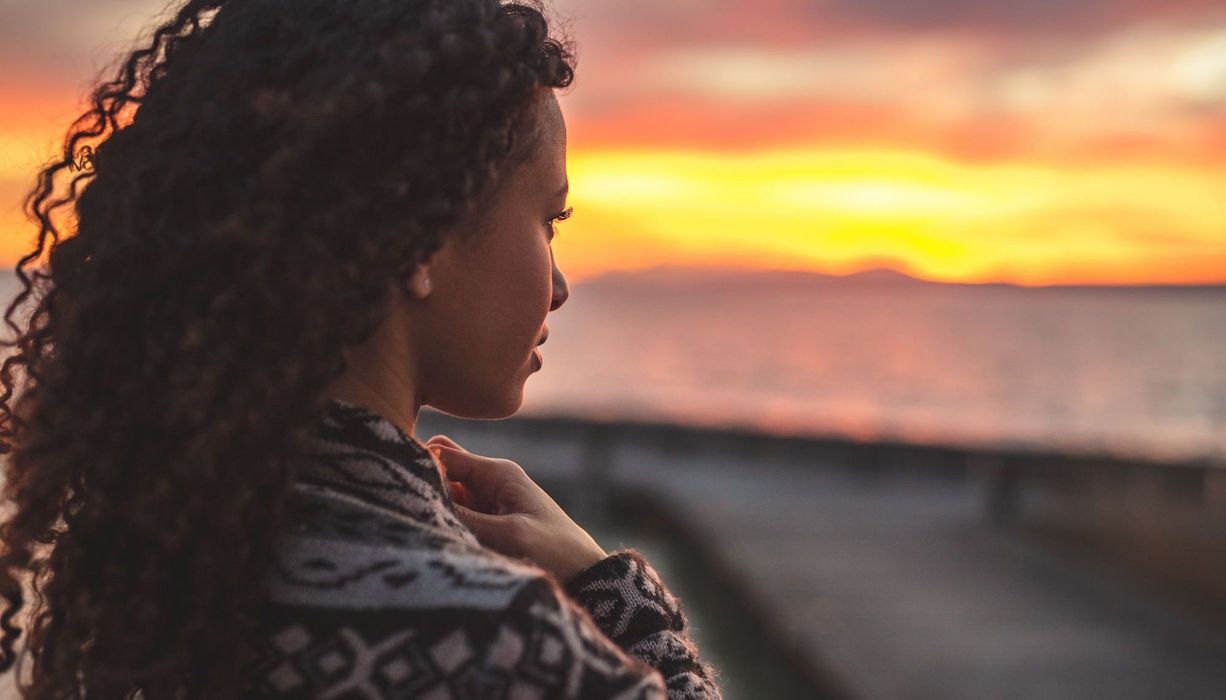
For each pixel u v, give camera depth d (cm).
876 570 1033
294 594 67
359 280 70
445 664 63
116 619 68
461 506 106
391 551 67
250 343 67
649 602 96
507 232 81
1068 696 637
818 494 1697
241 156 70
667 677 92
